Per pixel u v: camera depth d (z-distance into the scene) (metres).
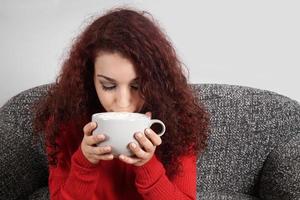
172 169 1.01
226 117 1.43
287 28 1.58
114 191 1.04
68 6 1.48
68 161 1.04
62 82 1.00
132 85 0.87
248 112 1.44
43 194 1.33
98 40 0.86
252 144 1.44
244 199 1.39
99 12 1.49
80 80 0.95
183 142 1.01
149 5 1.53
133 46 0.84
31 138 1.32
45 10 1.48
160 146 1.01
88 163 0.87
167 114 0.95
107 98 0.87
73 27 1.50
